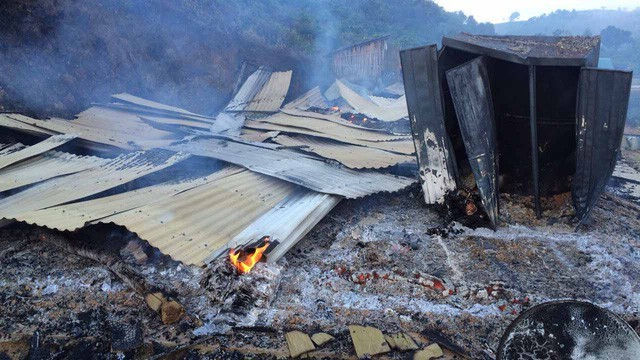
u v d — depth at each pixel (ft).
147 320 17.07
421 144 25.57
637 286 19.24
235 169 27.76
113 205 22.17
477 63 22.88
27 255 20.90
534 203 25.70
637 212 26.71
